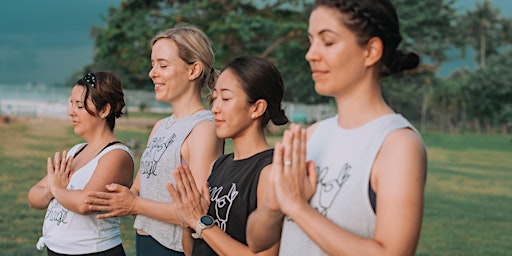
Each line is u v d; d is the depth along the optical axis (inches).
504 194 570.9
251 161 103.9
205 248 104.1
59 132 978.1
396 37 74.1
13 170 562.6
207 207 100.9
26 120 1178.0
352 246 69.1
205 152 123.7
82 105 139.4
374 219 72.6
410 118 2458.2
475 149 1159.0
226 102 104.0
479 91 2198.6
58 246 133.9
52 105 1453.0
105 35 1159.6
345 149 75.5
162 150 129.1
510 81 2164.1
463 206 485.7
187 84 131.7
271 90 105.0
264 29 1130.7
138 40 1127.6
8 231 317.1
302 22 1176.2
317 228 70.7
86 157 140.3
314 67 75.1
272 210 76.5
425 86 2427.4
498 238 362.6
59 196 131.9
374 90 75.9
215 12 1160.2
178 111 133.6
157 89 131.7
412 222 68.2
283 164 73.6
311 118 1942.7
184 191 99.3
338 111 80.0
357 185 72.6
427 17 1769.2
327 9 73.1
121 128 1146.7
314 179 75.7
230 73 104.6
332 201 74.0
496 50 2851.9
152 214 122.6
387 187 69.3
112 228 137.1
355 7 71.6
